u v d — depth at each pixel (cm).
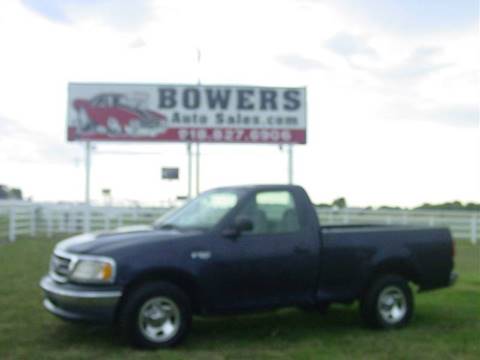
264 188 773
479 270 1522
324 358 670
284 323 848
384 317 810
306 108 2603
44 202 2750
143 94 2594
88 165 2611
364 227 855
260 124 2595
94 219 2536
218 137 2594
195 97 2595
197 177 2634
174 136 2592
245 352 691
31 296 1000
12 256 1603
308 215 784
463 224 2638
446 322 860
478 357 684
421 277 834
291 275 757
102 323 673
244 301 734
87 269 674
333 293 783
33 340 728
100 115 2584
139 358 654
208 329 807
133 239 709
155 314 690
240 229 724
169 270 694
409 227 862
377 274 822
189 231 743
